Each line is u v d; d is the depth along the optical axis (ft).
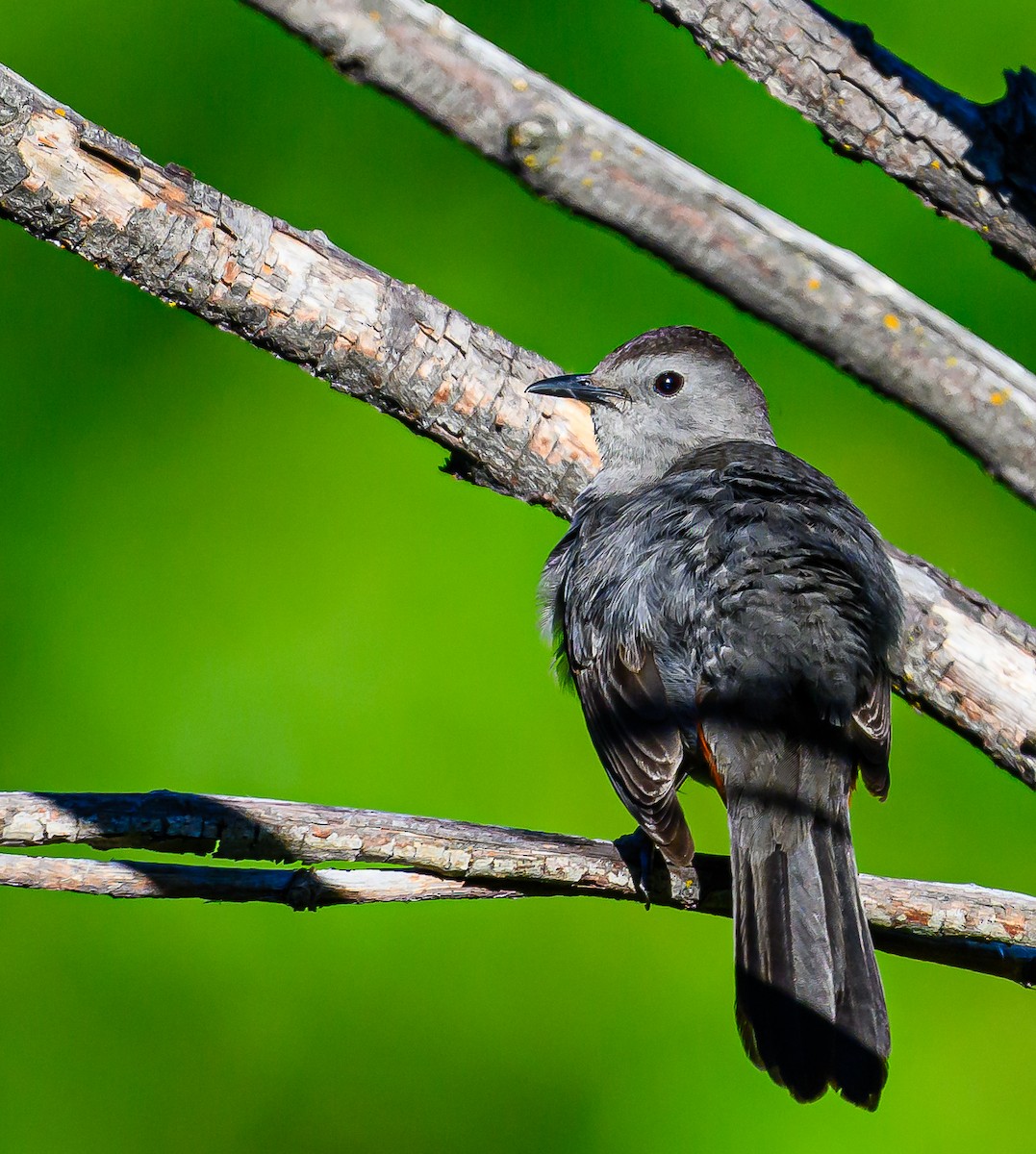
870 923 23.61
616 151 16.08
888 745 25.54
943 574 27.25
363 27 15.11
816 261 17.03
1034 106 20.67
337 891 22.15
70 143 24.54
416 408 28.22
